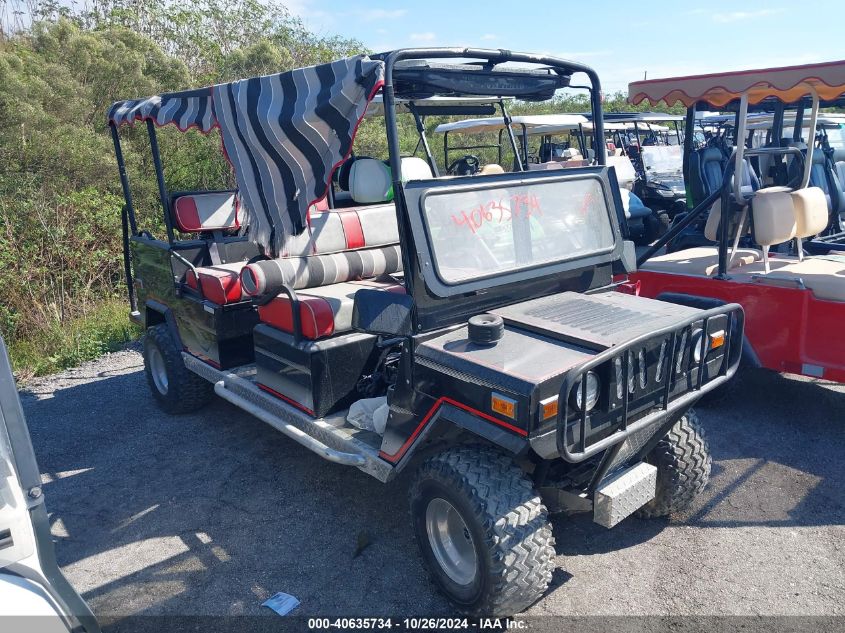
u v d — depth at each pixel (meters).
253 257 5.12
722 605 2.86
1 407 2.48
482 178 3.03
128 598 3.06
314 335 3.37
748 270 4.88
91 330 7.40
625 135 14.84
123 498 3.96
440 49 2.87
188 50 16.05
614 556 3.22
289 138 3.12
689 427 3.31
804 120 9.02
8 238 7.91
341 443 3.20
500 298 3.08
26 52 12.33
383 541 3.41
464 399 2.59
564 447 2.33
